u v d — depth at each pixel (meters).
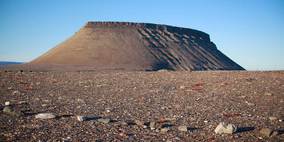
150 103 19.17
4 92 23.67
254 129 13.12
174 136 12.11
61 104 18.62
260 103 19.00
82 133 12.34
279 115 15.80
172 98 20.95
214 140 11.64
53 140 11.38
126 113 16.23
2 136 11.78
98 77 34.75
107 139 11.63
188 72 38.62
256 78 29.39
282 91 22.61
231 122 14.33
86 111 16.59
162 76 34.50
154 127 13.34
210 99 20.39
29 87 26.58
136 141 11.48
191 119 14.91
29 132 12.34
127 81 30.47
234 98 20.62
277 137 12.05
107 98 20.98
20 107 17.41
